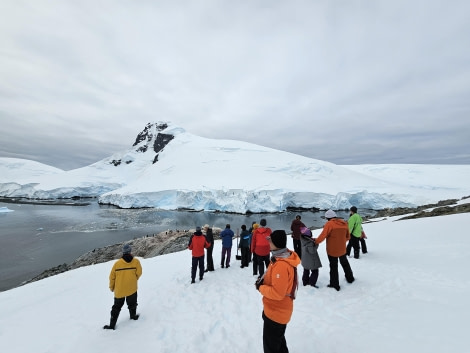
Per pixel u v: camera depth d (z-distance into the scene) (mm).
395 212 27844
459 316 3557
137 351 3973
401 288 5078
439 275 5520
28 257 25344
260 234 6801
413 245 8742
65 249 28375
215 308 5355
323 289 5535
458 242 8125
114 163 158250
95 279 9727
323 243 11734
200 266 7391
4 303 8203
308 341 3596
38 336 4918
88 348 4133
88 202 91938
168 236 23875
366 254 8289
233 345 3906
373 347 3174
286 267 2828
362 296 4965
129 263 5074
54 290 8914
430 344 3000
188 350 3893
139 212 64125
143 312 5516
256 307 5203
